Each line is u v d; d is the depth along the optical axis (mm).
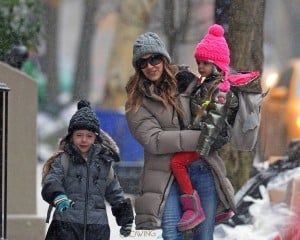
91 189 18312
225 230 23016
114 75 70500
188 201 18609
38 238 24734
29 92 25016
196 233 19047
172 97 18734
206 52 18812
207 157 18766
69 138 18453
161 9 49688
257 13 25312
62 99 91750
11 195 24922
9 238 24625
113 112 37031
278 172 24391
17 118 24969
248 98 18734
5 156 20141
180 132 18531
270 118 34625
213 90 18641
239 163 25438
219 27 18891
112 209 18688
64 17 133750
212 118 18531
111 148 18609
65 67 131250
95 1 74375
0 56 27328
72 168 18297
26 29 28547
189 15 40562
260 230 22703
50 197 17953
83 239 18234
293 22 101125
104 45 120812
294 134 34500
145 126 18703
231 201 19000
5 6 27750
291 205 22609
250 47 25328
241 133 18844
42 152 56031
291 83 40406
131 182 31859
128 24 62812
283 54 100000
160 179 18766
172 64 18891
